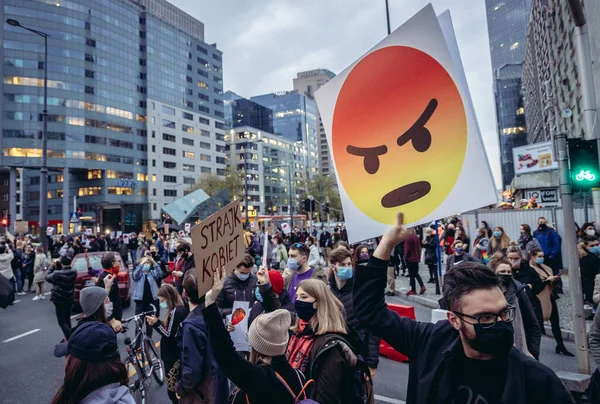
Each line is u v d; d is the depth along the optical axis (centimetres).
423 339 160
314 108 17888
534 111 6831
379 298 172
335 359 213
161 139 8981
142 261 691
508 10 12756
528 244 935
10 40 6919
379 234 219
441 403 139
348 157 240
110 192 7900
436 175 204
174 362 378
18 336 802
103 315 430
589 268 721
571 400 126
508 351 128
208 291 205
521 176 2317
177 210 1391
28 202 8256
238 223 235
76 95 7500
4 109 6838
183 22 12362
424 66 212
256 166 11856
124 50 8344
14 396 504
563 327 708
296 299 248
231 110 15062
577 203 1520
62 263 693
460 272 139
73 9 7506
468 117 197
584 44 1023
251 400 195
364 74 236
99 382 182
